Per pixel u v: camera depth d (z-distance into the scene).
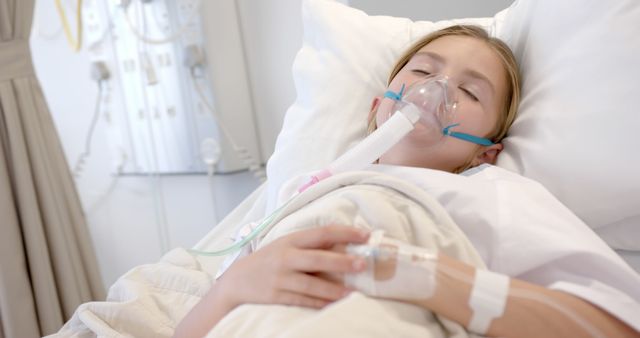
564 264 0.67
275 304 0.63
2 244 1.55
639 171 0.75
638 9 0.77
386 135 0.85
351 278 0.61
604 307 0.59
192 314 0.73
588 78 0.81
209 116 1.97
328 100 1.16
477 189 0.75
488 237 0.71
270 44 1.91
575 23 0.86
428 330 0.59
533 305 0.58
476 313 0.58
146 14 2.01
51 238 1.68
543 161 0.85
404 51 1.12
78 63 2.35
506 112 0.98
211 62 1.91
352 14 1.24
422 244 0.66
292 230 0.71
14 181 1.61
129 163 2.33
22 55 1.65
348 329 0.54
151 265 1.03
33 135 1.64
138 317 0.88
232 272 0.69
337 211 0.69
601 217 0.82
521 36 1.02
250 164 2.02
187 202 2.26
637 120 0.75
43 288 1.63
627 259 0.85
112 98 2.28
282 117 1.97
